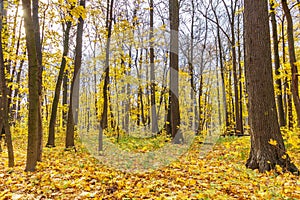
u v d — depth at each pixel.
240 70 17.64
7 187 4.59
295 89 8.23
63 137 13.95
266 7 5.97
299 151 7.08
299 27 13.02
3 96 6.47
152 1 14.04
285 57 13.74
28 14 5.59
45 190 4.28
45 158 7.43
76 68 9.22
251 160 5.83
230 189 4.20
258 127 5.74
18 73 13.32
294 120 13.12
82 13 4.84
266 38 5.88
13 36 11.34
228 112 19.66
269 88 5.80
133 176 5.21
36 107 5.77
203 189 4.23
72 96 9.14
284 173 5.10
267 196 3.71
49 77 12.73
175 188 4.33
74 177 5.11
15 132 14.23
